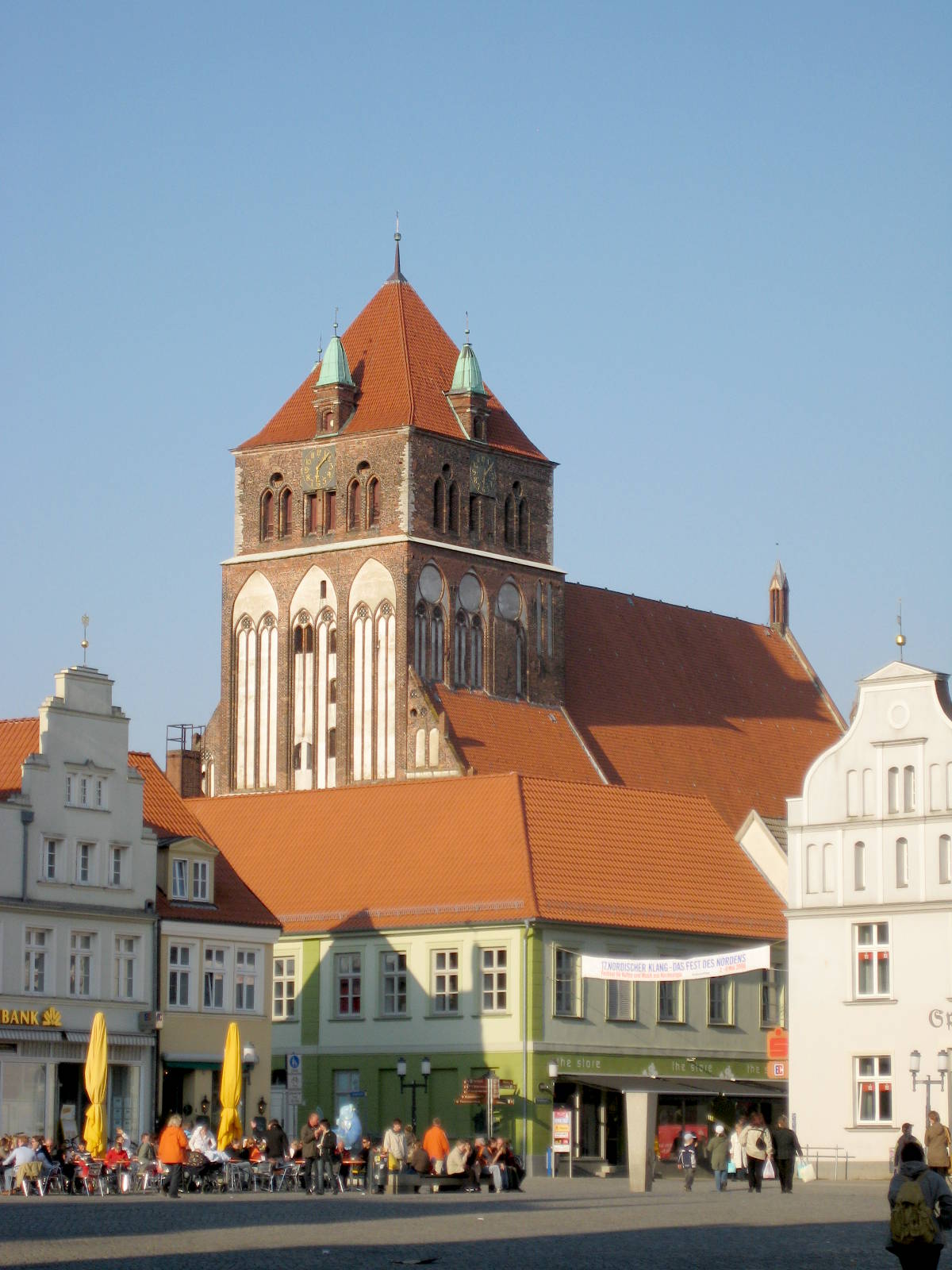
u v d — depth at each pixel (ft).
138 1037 328.29
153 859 335.88
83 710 327.88
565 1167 351.87
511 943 359.25
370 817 396.16
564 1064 358.64
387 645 482.28
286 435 502.38
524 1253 168.66
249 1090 348.18
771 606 600.39
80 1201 240.94
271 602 497.87
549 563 515.91
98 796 328.90
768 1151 319.68
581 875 372.79
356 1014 374.43
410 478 486.38
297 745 492.13
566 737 504.02
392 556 483.10
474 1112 358.02
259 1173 280.10
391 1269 154.81
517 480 510.99
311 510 497.87
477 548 498.69
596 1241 182.09
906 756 352.28
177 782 480.23
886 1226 203.62
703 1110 378.32
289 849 398.83
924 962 345.31
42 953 318.24
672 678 546.26
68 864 322.75
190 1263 157.07
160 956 335.26
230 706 501.56
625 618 547.49
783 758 556.51
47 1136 313.73
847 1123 347.97
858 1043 348.79
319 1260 160.15
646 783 511.40
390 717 480.64
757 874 404.98
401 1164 281.13
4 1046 310.24
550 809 382.22
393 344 504.84
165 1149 251.60
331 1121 374.84
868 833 353.51
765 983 395.55
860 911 351.67
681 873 389.80
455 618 490.90
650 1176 282.36
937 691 350.43
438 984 366.63
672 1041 376.48
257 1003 351.25
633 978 340.59
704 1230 195.52
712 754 536.42
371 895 378.94
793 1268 158.40
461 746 474.49
